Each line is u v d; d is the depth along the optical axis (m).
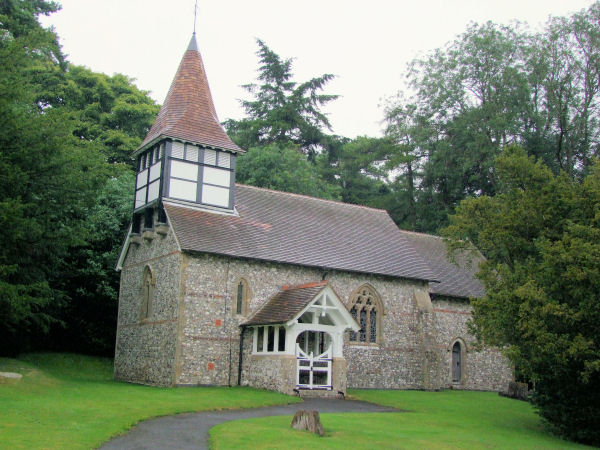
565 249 19.84
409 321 32.03
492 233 24.02
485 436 18.19
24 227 22.03
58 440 13.18
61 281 33.97
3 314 24.52
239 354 26.53
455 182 50.50
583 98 43.06
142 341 28.11
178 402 20.16
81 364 34.84
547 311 18.86
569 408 20.16
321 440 15.11
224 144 29.67
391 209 56.09
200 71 31.02
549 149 45.41
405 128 50.50
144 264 29.14
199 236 26.77
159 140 28.41
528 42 44.38
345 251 31.44
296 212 33.09
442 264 37.50
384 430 17.44
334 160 62.00
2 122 21.91
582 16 42.12
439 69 47.53
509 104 44.47
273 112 54.47
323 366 25.94
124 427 15.40
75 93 46.62
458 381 34.44
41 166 23.64
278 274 28.30
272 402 22.17
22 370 24.19
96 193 26.58
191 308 25.73
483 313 22.27
